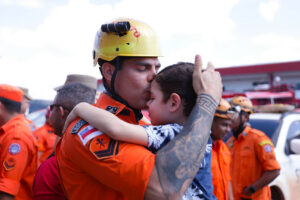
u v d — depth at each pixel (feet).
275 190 13.11
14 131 7.22
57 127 6.17
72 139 3.60
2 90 8.30
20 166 7.00
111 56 4.13
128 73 4.11
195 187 3.49
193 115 3.43
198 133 3.31
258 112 18.17
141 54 4.04
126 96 4.20
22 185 7.42
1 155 7.02
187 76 3.73
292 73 73.10
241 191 11.40
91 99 6.44
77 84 6.46
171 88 3.72
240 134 11.75
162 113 3.80
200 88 3.60
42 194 4.71
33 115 28.66
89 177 3.55
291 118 15.14
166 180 3.07
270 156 11.00
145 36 4.11
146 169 3.12
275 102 36.94
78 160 3.51
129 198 3.23
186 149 3.19
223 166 8.06
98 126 3.41
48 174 4.80
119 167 3.19
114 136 3.30
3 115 8.27
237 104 11.84
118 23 3.92
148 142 3.38
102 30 4.15
